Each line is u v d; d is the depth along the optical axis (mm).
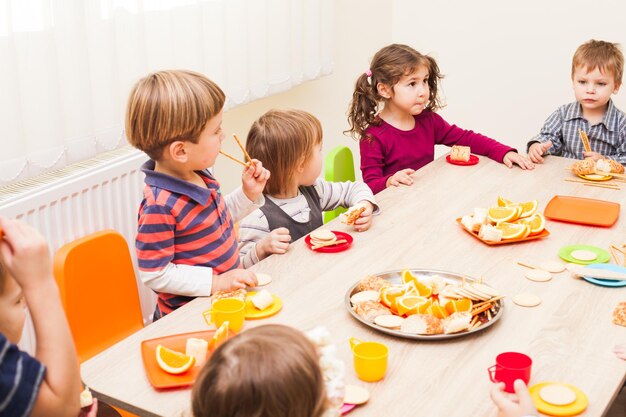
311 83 3543
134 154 2480
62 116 2162
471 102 3838
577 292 1647
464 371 1354
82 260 1868
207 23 2684
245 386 953
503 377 1295
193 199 1806
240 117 3227
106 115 2326
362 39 3738
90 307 1894
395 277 1710
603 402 1266
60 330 1061
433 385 1314
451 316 1481
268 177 2016
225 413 965
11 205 2035
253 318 1542
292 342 1000
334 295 1644
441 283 1627
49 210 2170
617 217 2064
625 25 3414
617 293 1645
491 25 3678
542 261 1801
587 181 2373
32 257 1041
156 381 1332
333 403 1128
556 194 2256
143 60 2416
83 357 1875
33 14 2025
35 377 991
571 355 1403
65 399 1043
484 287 1592
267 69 3006
